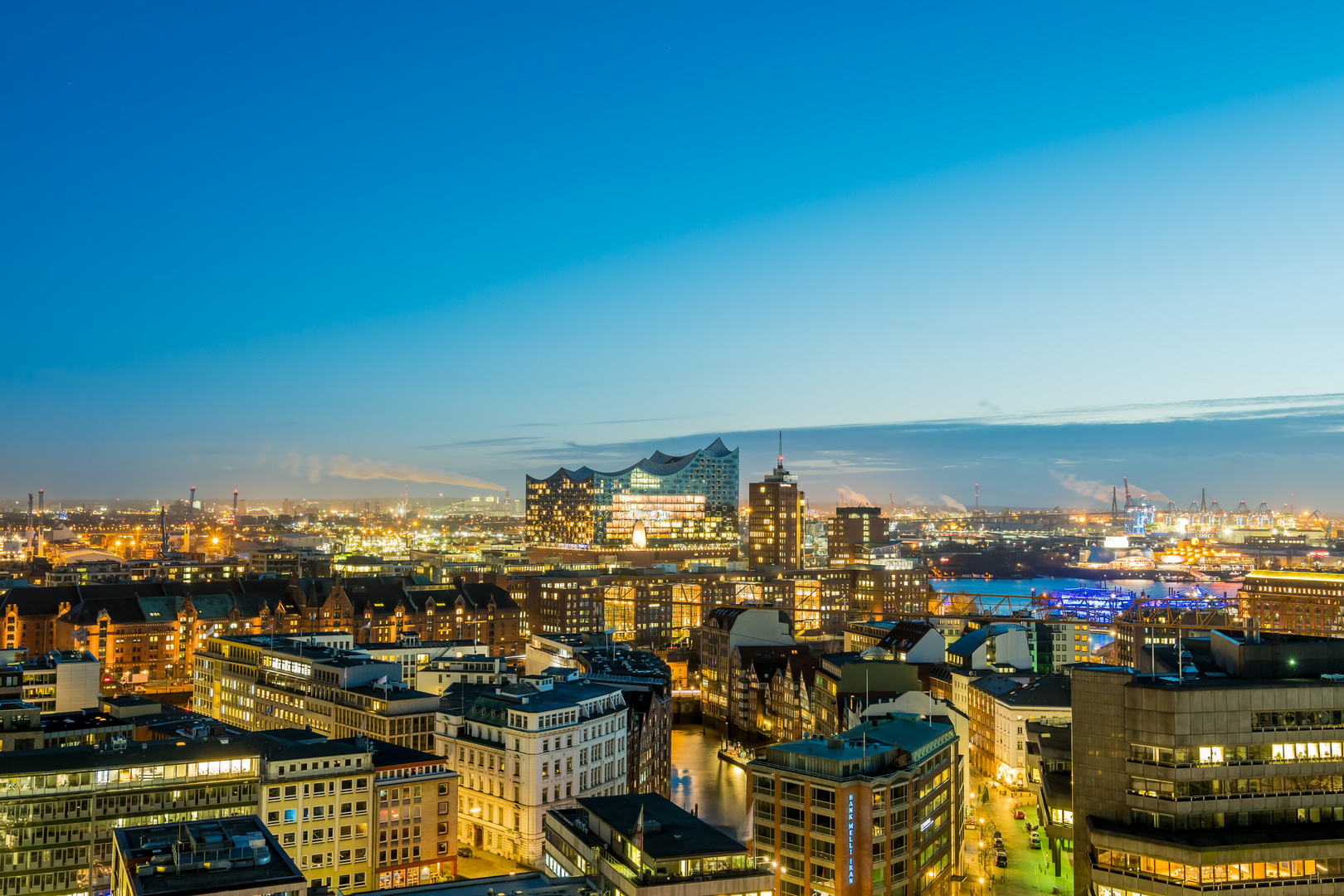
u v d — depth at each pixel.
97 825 153.88
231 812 162.88
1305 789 137.88
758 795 154.38
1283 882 131.62
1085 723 144.00
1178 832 136.12
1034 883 173.00
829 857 145.12
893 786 149.88
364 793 175.25
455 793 184.88
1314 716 138.75
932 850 160.25
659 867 118.25
